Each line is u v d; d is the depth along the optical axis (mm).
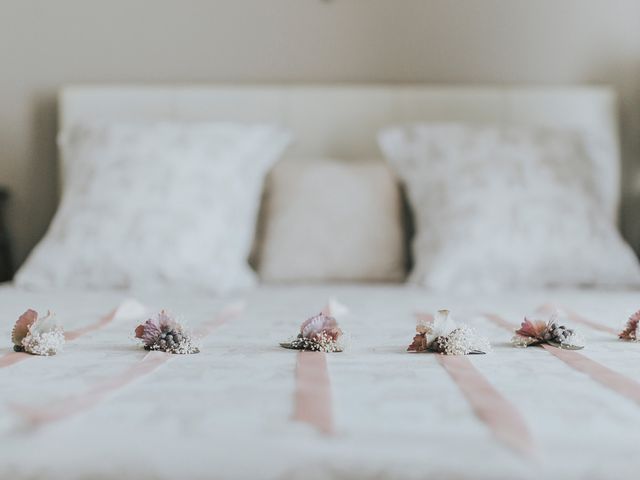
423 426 867
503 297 1919
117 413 897
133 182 2150
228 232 2168
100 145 2266
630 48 2703
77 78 2736
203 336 1329
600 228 2164
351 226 2324
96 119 2613
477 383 1005
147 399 944
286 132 2461
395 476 799
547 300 1851
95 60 2734
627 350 1220
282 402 934
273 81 2721
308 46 2719
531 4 2707
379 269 2312
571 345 1220
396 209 2391
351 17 2713
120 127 2318
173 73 2732
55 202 2740
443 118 2637
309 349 1206
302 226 2318
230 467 807
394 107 2637
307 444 827
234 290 2107
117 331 1387
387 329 1405
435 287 2090
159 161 2197
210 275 2076
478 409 909
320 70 2721
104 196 2137
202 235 2107
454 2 2707
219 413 896
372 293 2008
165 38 2730
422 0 2707
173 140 2262
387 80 2717
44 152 2734
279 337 1323
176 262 2064
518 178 2197
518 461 806
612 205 2535
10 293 1994
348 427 864
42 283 2088
